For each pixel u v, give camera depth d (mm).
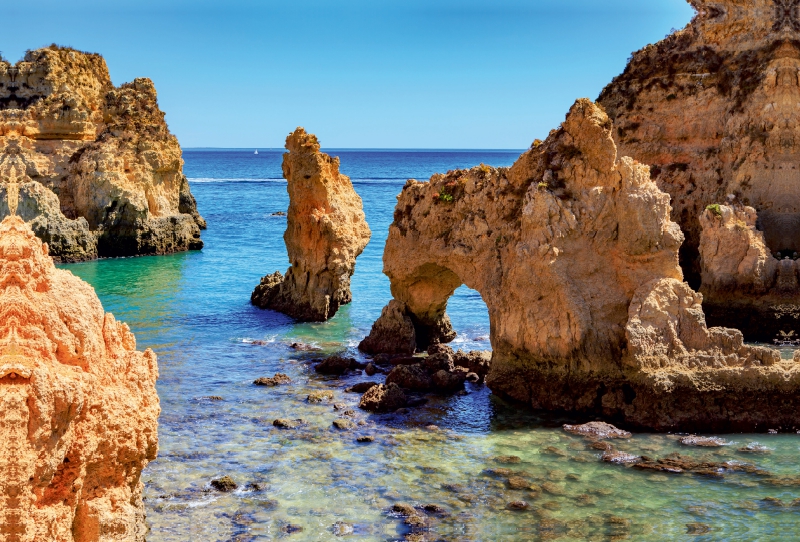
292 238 48406
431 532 21141
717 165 48719
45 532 12258
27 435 12094
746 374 28672
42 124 72500
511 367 32031
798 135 45438
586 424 28734
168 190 80375
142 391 15266
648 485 23953
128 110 76562
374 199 135375
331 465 25484
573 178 32094
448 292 39562
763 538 20719
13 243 13219
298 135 47281
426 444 27328
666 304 29875
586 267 31172
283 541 20594
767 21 48125
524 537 20891
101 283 57781
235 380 34562
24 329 13016
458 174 36812
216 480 23766
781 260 42969
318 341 41781
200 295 53906
